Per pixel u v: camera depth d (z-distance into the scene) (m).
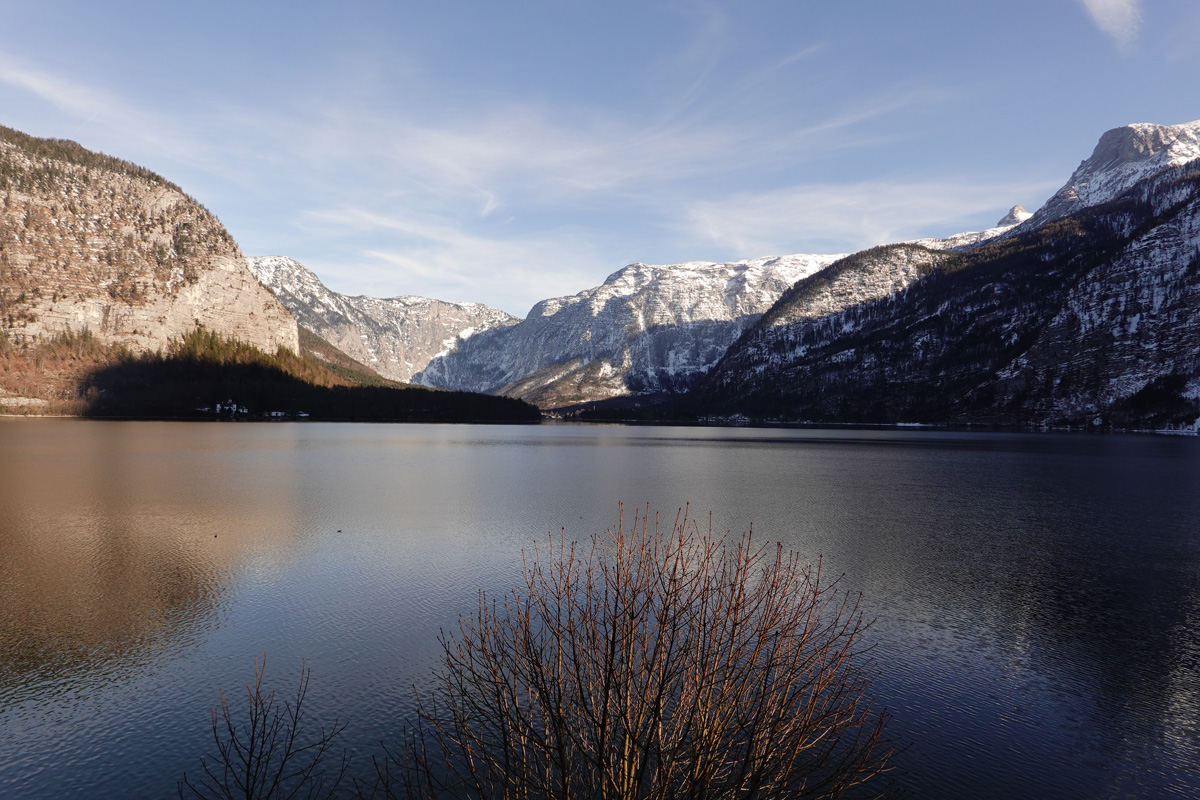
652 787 8.50
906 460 92.56
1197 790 12.92
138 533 35.53
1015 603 24.36
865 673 17.81
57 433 128.88
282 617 22.05
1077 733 14.97
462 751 13.42
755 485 59.81
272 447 102.38
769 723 9.52
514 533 35.72
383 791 12.06
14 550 31.44
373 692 16.52
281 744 14.20
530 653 9.65
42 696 16.55
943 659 19.03
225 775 13.05
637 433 193.50
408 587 25.27
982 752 14.02
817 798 11.16
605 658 9.23
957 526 39.69
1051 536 37.03
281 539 34.06
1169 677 18.00
